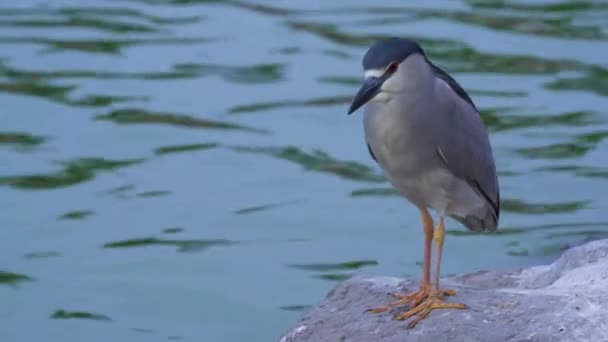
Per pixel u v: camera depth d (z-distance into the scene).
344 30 20.02
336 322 10.07
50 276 13.27
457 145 9.97
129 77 18.30
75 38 19.77
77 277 13.27
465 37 19.61
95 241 14.02
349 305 10.30
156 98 17.61
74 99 17.52
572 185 15.20
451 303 9.82
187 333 12.20
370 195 15.11
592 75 18.16
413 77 9.75
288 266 13.46
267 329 12.26
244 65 18.70
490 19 20.47
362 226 14.33
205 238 14.09
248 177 15.53
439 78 10.09
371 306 10.16
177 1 21.66
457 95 10.13
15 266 13.46
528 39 19.55
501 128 16.62
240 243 13.98
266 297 12.84
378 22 20.33
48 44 19.48
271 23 20.45
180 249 13.85
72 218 14.51
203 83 18.14
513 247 13.80
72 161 15.88
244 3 21.53
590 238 13.85
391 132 9.87
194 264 13.51
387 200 14.98
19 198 14.95
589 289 10.02
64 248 13.86
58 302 12.79
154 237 14.08
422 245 13.88
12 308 12.64
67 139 16.44
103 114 17.09
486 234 14.16
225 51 19.22
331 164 15.88
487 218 10.55
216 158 15.98
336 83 18.06
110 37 19.81
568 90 17.72
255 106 17.41
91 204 14.84
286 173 15.64
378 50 9.77
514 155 15.97
